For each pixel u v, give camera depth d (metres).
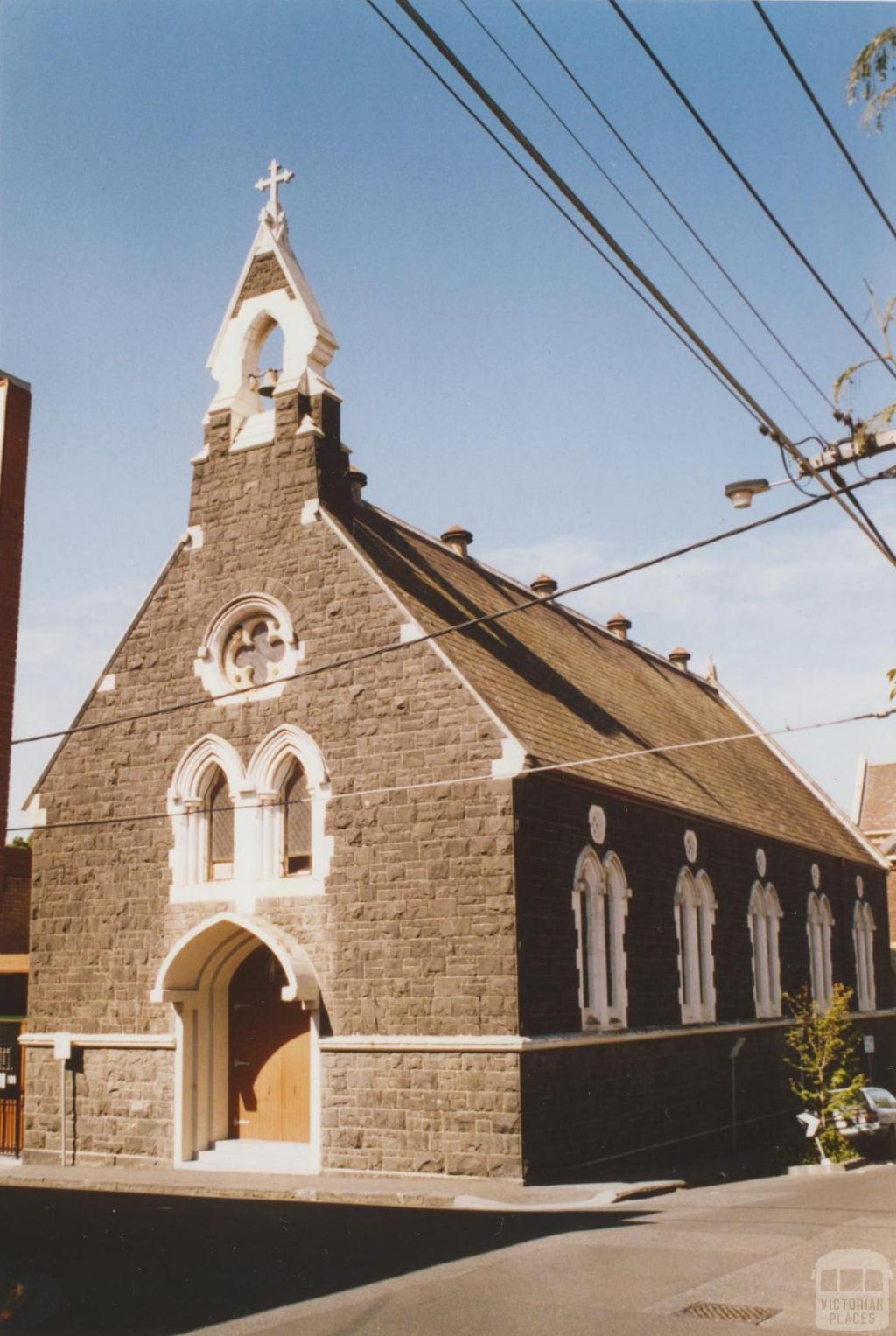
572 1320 10.28
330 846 22.56
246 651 24.61
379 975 21.64
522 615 30.14
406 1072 21.08
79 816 25.59
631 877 24.77
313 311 25.41
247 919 22.66
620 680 32.81
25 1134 24.86
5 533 17.17
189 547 25.39
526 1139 20.03
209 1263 13.04
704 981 27.81
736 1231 14.61
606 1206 17.83
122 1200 19.12
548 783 22.28
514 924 20.64
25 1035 25.17
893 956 51.78
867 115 10.95
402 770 22.09
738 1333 9.80
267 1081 23.80
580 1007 22.25
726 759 35.53
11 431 17.36
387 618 22.81
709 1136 26.59
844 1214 16.25
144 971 24.17
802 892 34.59
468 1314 10.53
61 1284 12.02
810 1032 29.27
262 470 24.78
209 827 24.41
